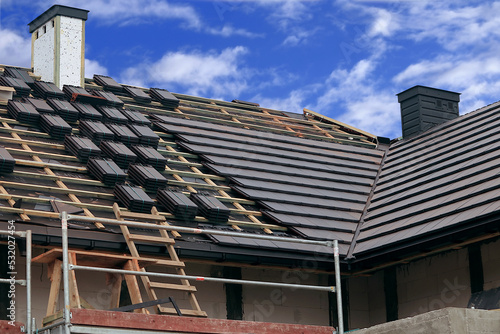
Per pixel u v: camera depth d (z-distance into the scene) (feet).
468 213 41.57
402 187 53.11
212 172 51.01
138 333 28.27
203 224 43.91
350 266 46.09
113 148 47.14
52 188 41.42
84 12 59.21
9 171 41.47
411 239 42.91
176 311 32.32
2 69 58.85
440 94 66.28
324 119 70.03
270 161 55.01
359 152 62.80
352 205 53.06
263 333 30.81
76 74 57.88
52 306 31.55
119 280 35.35
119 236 38.37
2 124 47.26
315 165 57.47
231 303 43.47
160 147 52.31
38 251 37.68
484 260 42.50
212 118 59.98
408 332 29.73
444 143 57.31
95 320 27.55
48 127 47.47
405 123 66.13
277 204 49.24
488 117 57.00
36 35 60.85
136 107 56.59
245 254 42.06
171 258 38.29
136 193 42.83
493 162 47.50
